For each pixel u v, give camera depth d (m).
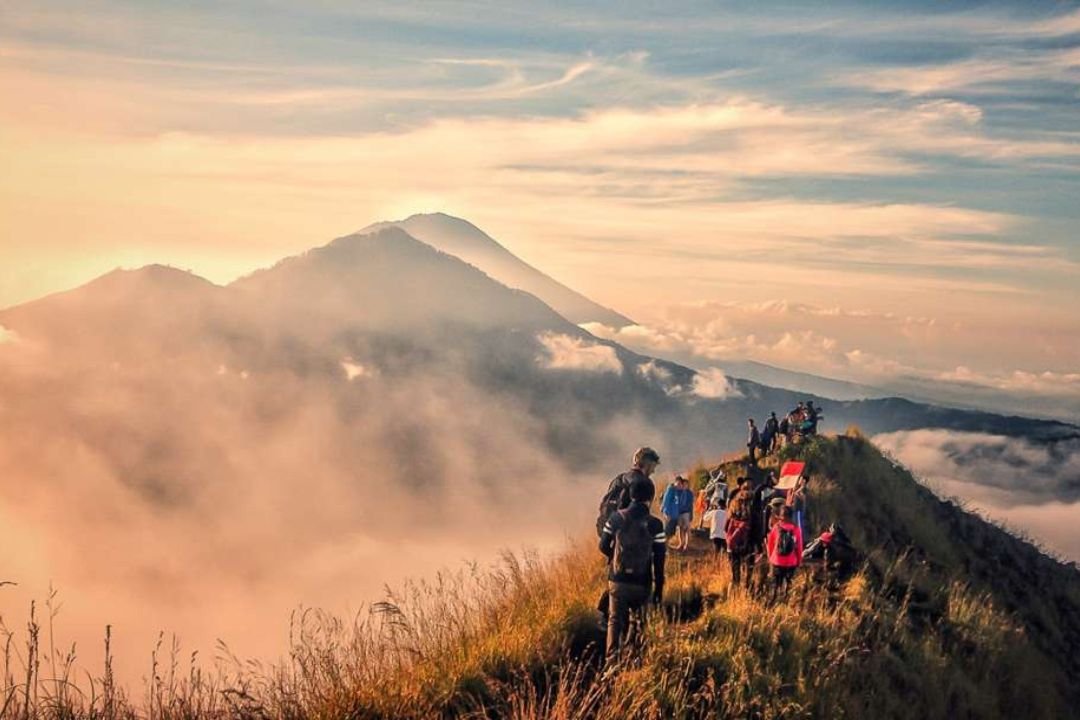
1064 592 28.12
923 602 18.02
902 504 28.08
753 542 14.83
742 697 10.14
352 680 8.64
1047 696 16.89
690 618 13.15
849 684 12.08
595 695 8.97
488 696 9.13
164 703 7.46
